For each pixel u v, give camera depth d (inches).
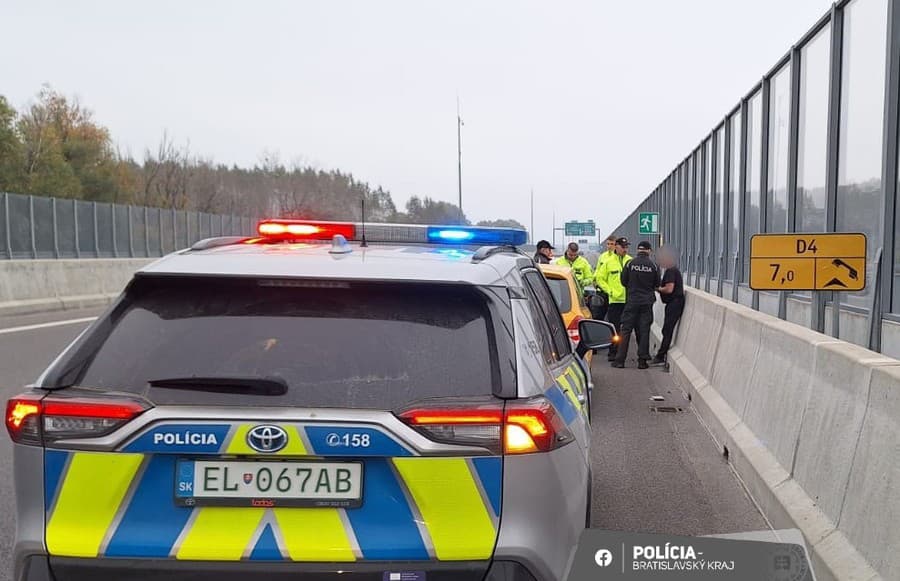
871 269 250.7
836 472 157.2
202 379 95.7
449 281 103.7
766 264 233.0
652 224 903.7
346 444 92.4
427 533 92.7
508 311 107.3
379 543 92.0
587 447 132.0
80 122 2583.7
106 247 1066.1
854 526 141.9
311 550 91.7
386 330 102.0
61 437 94.6
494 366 100.1
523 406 97.5
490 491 94.0
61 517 93.9
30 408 96.6
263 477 93.0
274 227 138.3
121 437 93.2
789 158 342.6
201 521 92.4
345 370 98.1
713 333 357.4
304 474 93.0
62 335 563.5
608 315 554.3
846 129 279.1
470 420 94.3
